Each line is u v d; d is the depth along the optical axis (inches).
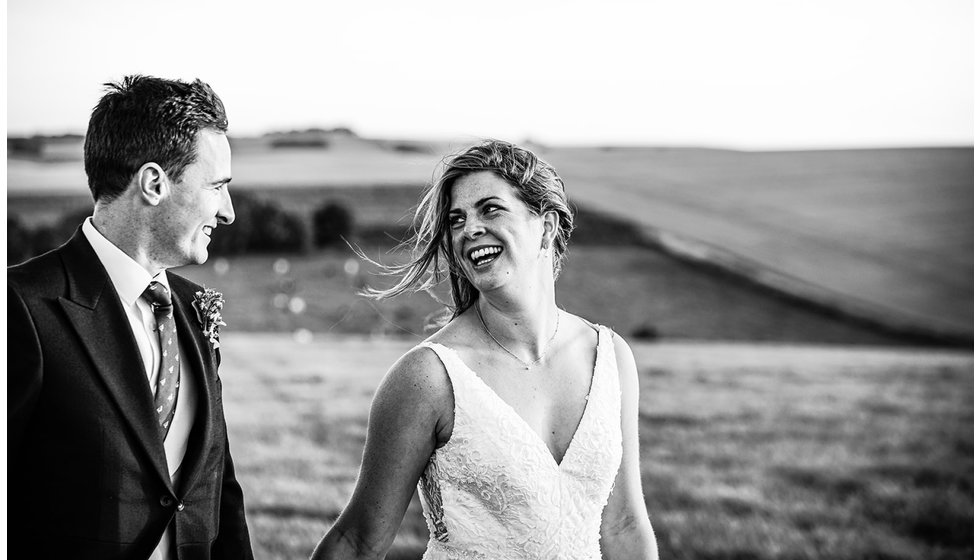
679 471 538.0
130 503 70.6
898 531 532.7
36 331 69.0
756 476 545.0
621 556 88.3
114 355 71.4
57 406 68.9
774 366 644.1
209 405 77.2
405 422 78.3
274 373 571.5
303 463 483.5
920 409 596.1
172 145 72.0
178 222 73.5
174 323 76.9
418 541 390.9
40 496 68.7
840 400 602.9
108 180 72.6
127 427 70.9
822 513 537.6
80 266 72.5
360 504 79.2
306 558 406.9
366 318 654.5
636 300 720.3
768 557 500.7
